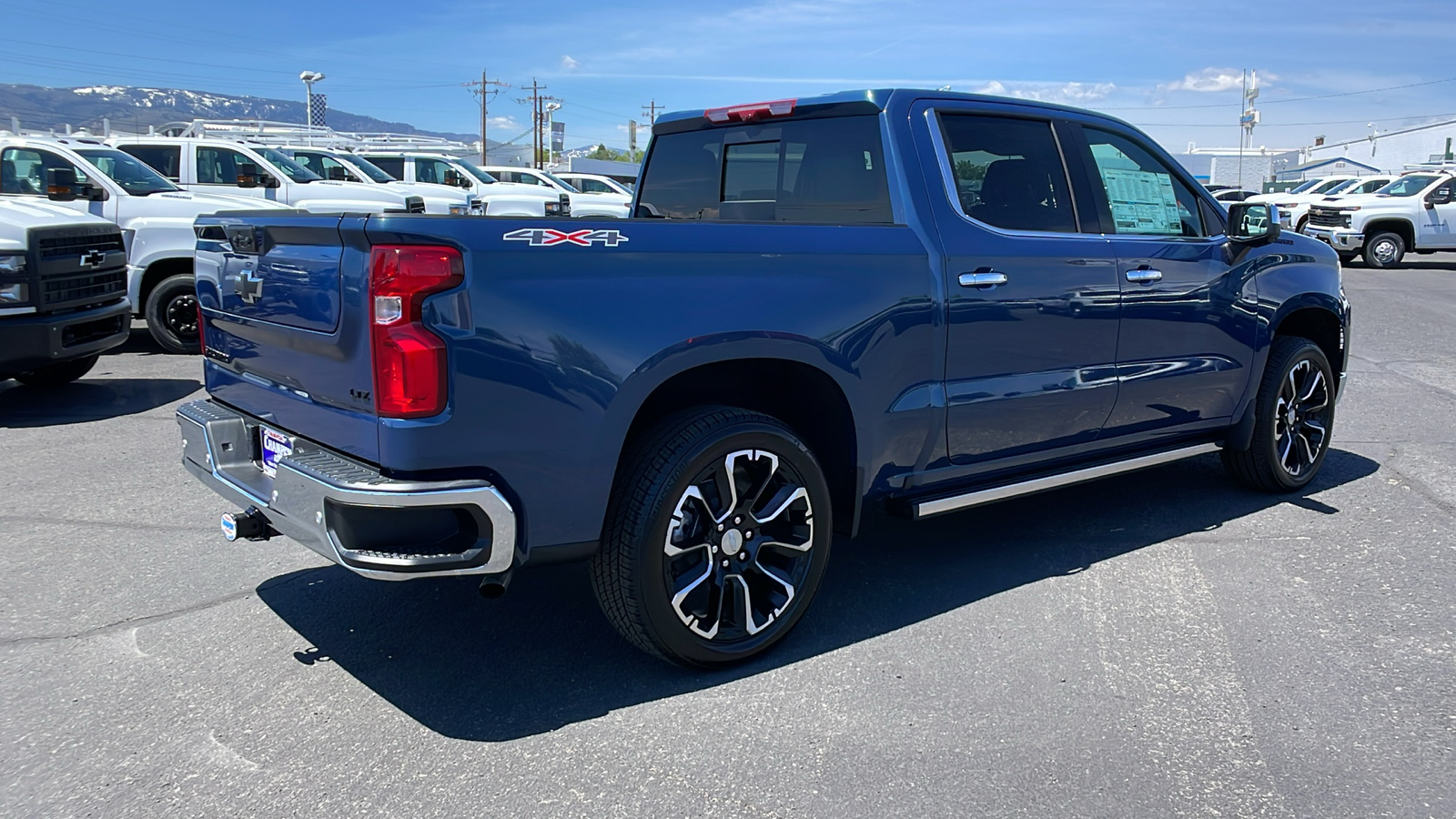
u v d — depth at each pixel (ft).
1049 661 11.50
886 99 12.82
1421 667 11.30
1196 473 19.49
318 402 10.21
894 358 12.00
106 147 33.65
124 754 9.55
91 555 14.78
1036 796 8.89
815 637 12.16
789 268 11.14
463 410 9.21
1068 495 18.07
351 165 49.90
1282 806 8.75
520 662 11.51
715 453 10.58
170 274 31.83
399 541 9.24
